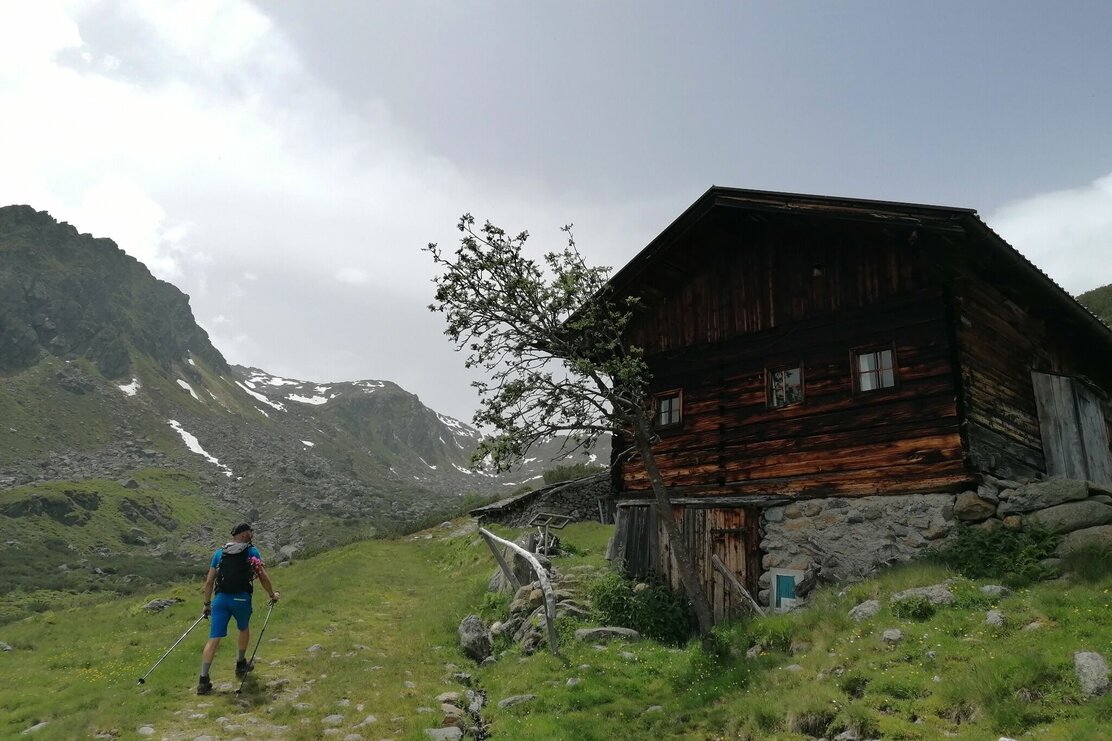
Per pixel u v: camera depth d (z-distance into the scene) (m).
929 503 12.45
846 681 8.29
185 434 198.75
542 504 34.00
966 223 11.70
